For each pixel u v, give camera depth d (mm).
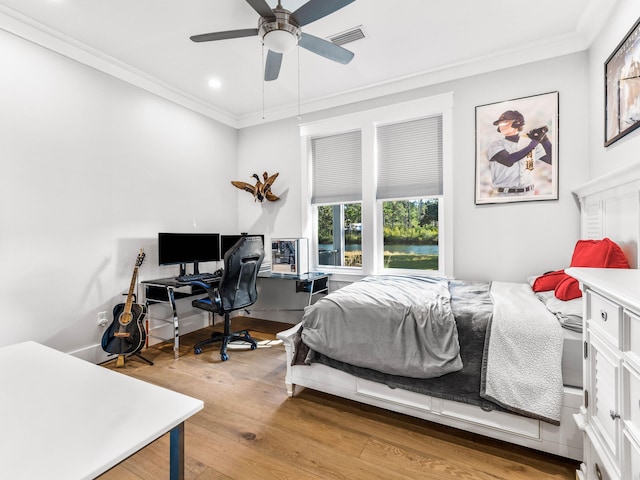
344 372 2047
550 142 2729
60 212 2605
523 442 1590
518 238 2873
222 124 4211
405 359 1806
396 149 3496
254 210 4355
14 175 2344
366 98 3537
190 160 3771
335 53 2219
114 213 2994
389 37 2605
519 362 1586
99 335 2863
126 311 2824
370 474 1530
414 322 1865
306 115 3943
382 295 2164
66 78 2639
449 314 1813
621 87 1995
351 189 3752
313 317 2158
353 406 2137
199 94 3674
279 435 1833
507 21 2414
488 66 2936
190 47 2746
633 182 1707
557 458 1610
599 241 1946
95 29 2494
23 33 2361
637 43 1802
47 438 748
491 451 1679
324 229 4051
